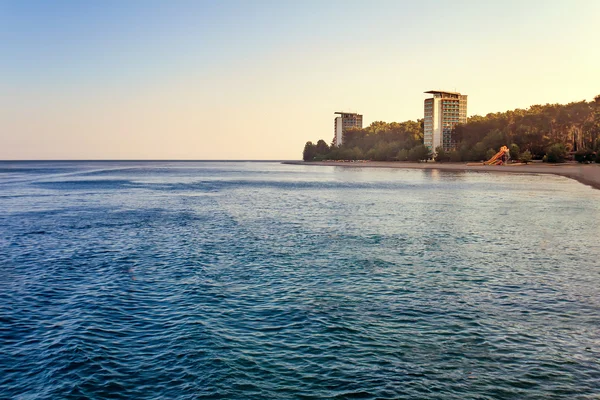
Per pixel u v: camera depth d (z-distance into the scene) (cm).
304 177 12338
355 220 3622
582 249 2462
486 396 986
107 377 1059
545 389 1013
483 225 3331
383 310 1492
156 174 14550
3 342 1245
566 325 1365
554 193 6153
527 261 2184
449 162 19062
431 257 2270
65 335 1290
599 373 1083
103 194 6406
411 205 4766
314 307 1520
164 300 1599
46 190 7150
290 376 1064
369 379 1052
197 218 3788
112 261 2198
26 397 980
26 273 1977
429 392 999
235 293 1675
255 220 3647
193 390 1005
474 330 1327
